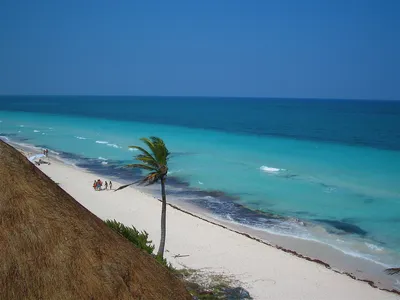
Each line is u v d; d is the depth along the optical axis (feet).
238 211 111.04
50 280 22.95
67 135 264.52
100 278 24.84
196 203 117.91
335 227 98.78
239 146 220.02
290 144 230.07
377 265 79.25
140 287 27.20
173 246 83.46
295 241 90.68
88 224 27.14
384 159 181.06
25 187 24.75
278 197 123.03
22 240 22.91
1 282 21.49
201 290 64.28
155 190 131.13
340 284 69.51
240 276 71.05
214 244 84.79
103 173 156.66
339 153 197.77
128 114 510.99
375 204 115.55
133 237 63.62
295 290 66.85
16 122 360.07
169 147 212.43
